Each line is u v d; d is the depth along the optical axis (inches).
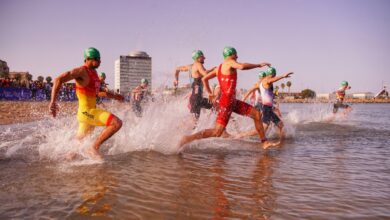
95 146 211.0
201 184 156.3
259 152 250.1
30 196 135.4
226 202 131.4
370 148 271.3
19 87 1147.9
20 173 172.2
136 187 149.5
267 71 349.4
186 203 129.6
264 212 121.1
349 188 152.7
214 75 268.7
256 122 263.3
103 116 213.8
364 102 4301.2
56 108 207.2
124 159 212.8
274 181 163.6
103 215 116.2
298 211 122.4
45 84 1237.1
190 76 341.7
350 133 385.4
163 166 194.1
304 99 4345.5
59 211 119.3
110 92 250.2
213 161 212.1
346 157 229.9
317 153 246.4
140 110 502.6
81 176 167.5
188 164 201.2
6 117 575.8
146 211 120.5
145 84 509.0
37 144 260.2
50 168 184.5
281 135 346.3
